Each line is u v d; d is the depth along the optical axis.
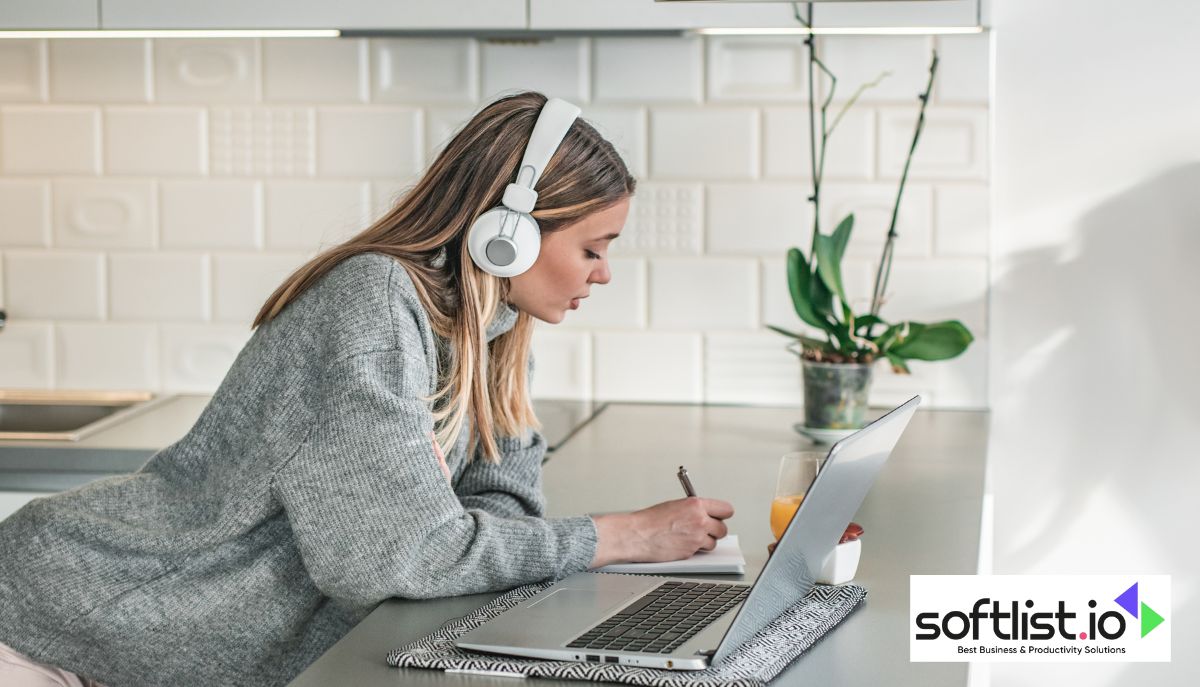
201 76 2.64
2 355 2.72
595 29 2.29
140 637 1.39
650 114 2.59
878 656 1.16
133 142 2.66
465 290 1.50
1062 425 2.59
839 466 1.17
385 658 1.16
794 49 2.55
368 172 2.63
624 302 2.65
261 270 2.67
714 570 1.46
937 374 2.58
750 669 1.10
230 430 1.45
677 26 2.27
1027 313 2.57
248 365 1.45
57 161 2.68
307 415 1.38
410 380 1.37
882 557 1.51
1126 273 2.54
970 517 1.70
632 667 1.11
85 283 2.70
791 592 1.26
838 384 2.25
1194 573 2.58
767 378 2.63
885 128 2.55
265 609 1.39
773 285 2.61
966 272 2.56
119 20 2.30
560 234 1.51
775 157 2.58
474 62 2.60
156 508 1.45
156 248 2.68
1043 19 2.51
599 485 1.93
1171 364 2.54
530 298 1.55
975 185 2.54
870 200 2.56
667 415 2.54
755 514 1.74
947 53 2.51
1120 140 2.51
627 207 1.56
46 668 1.45
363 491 1.32
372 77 2.62
